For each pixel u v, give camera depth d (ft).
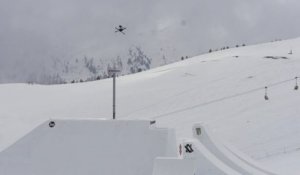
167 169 43.55
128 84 305.73
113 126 52.90
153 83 281.54
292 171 92.63
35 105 276.41
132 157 51.37
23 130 207.62
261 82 226.79
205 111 199.00
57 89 341.82
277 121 162.81
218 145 55.06
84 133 53.06
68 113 245.24
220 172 44.01
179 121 190.80
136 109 227.40
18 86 345.31
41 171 52.19
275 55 295.69
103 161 51.78
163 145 51.34
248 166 55.01
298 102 182.09
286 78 225.15
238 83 233.96
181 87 252.83
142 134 52.19
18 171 52.29
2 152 52.90
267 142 141.28
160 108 220.43
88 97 285.84
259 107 187.21
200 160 44.68
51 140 53.21
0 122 225.35
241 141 148.25
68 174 51.78
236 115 183.42
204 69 286.87
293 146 130.72
